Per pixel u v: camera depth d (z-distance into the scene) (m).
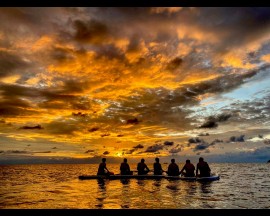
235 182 18.05
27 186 16.45
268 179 21.53
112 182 17.80
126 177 20.34
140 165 21.20
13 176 29.84
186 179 18.58
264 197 11.08
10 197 11.55
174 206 9.02
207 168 18.69
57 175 32.00
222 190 13.37
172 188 14.11
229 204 9.41
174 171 19.89
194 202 9.83
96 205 9.30
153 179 19.33
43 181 20.69
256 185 16.11
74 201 10.23
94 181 18.73
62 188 14.84
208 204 9.41
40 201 10.34
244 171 39.34
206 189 13.73
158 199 10.52
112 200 10.38
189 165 19.14
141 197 11.07
